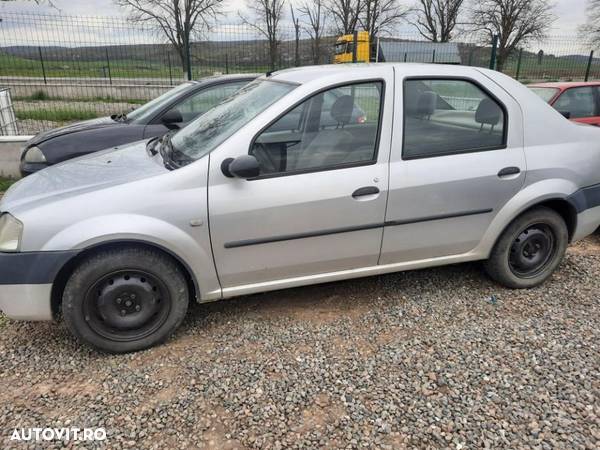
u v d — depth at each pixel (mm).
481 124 3379
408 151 3215
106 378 2729
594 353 2916
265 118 2953
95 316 2857
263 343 3051
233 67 13719
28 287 2701
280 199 2961
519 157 3438
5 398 2561
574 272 4090
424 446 2227
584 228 3785
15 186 3229
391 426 2350
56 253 2666
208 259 2951
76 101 13547
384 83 3168
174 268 2934
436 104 3268
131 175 2924
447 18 35312
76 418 2410
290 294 3689
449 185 3277
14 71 14102
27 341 3102
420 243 3365
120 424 2369
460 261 3574
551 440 2248
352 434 2299
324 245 3148
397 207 3205
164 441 2266
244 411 2453
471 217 3426
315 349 2984
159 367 2822
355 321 3307
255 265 3066
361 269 3348
